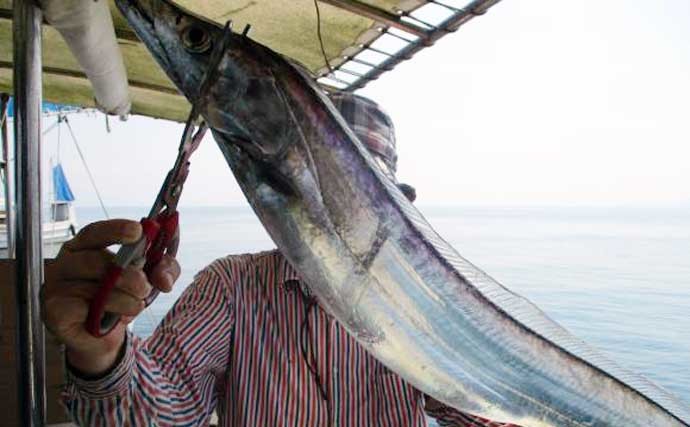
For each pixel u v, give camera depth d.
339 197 1.30
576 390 1.67
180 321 1.51
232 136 1.25
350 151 1.32
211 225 105.75
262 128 1.25
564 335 1.74
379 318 1.37
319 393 1.59
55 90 4.96
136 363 1.25
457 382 1.49
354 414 1.60
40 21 1.35
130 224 0.94
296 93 1.28
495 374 1.56
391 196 1.39
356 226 1.32
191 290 1.65
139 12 1.27
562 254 43.16
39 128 1.32
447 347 1.48
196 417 1.46
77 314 0.95
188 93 1.25
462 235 70.56
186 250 45.28
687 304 20.33
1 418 2.31
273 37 3.97
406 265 1.41
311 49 4.10
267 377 1.58
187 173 1.01
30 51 1.31
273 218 1.26
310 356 1.61
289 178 1.26
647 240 59.09
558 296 22.31
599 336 15.30
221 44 1.19
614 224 104.31
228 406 1.60
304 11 3.43
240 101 1.25
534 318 1.69
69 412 1.15
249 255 1.79
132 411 1.20
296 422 1.56
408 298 1.41
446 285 1.48
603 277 28.80
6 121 4.78
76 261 0.96
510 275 29.27
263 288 1.66
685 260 38.12
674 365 12.39
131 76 4.49
